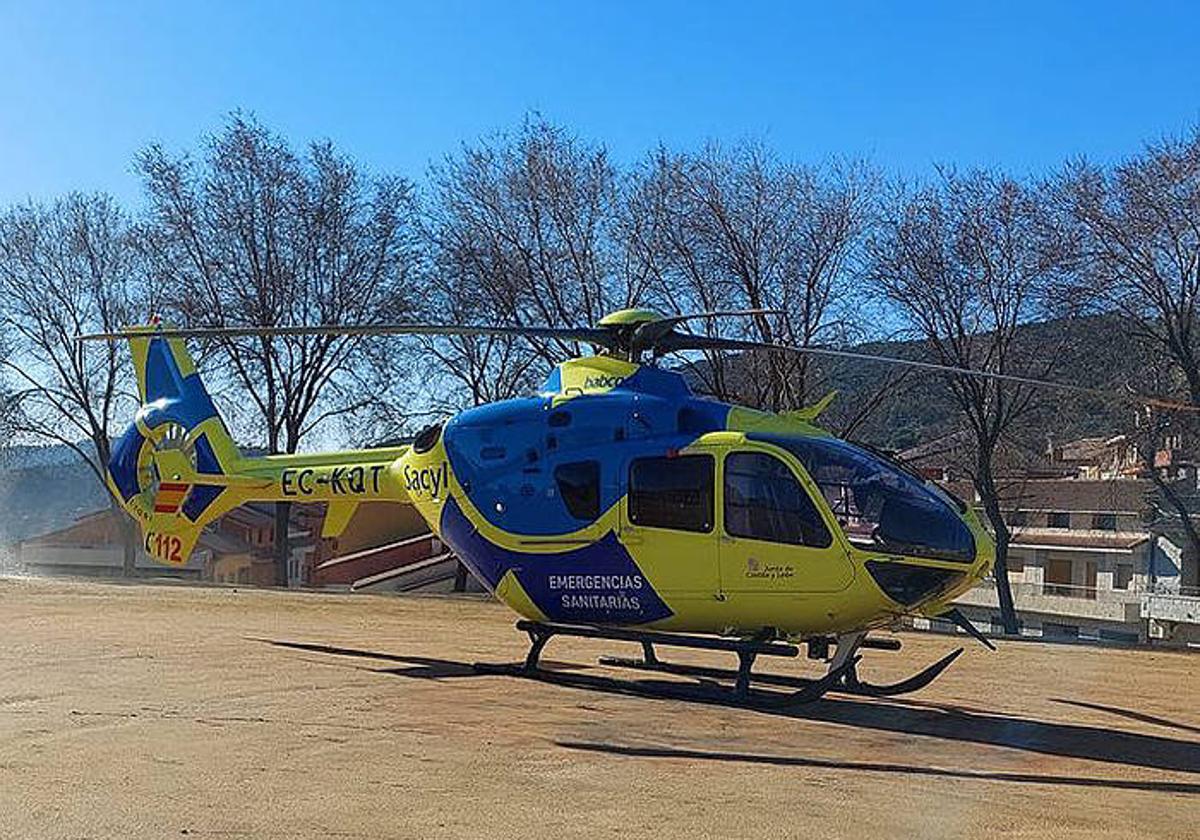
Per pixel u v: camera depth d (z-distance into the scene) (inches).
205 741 350.3
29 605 793.6
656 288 1282.0
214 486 627.8
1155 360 1224.2
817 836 261.1
